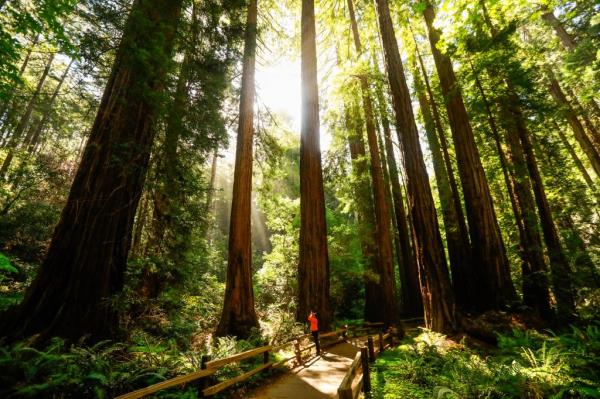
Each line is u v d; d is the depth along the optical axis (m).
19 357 4.87
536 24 15.99
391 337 10.36
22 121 17.73
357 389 4.29
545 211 11.38
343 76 13.77
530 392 4.51
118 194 7.32
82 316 6.35
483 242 10.53
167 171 8.51
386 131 17.44
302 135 13.30
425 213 9.70
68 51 7.42
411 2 13.73
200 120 9.14
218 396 5.43
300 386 6.49
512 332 8.20
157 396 4.89
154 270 9.53
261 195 16.25
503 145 14.05
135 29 6.30
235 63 10.41
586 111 17.06
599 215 13.68
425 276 9.48
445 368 6.19
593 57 11.86
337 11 20.86
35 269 12.53
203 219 11.99
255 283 19.81
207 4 8.92
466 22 6.64
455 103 11.95
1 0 8.55
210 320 13.30
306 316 11.26
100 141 7.29
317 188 12.50
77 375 4.65
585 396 4.20
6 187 15.51
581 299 9.61
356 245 18.20
